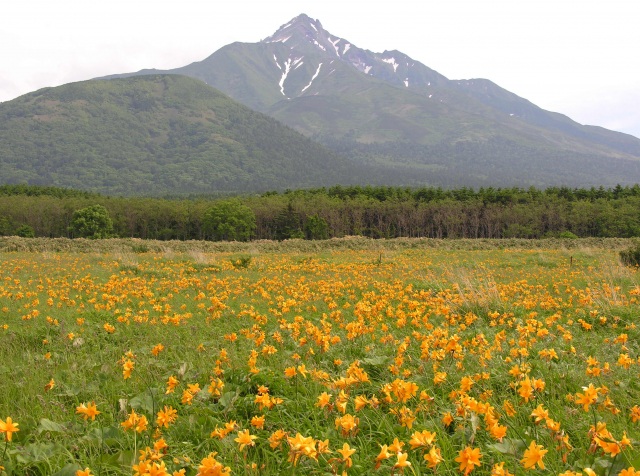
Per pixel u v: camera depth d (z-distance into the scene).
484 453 3.25
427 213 80.44
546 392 4.54
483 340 6.26
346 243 39.75
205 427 4.00
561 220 73.00
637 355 6.25
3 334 7.88
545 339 7.03
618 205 73.31
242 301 12.12
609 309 9.09
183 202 91.19
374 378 5.34
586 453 3.19
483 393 4.27
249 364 4.95
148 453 3.15
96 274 18.09
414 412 3.94
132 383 5.21
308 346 6.45
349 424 3.17
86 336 7.94
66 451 3.49
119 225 76.31
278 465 3.24
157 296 13.02
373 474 3.12
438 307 9.80
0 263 20.97
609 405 3.88
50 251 31.64
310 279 17.12
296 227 76.94
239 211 76.00
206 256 25.66
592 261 23.34
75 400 4.73
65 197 88.06
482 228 80.75
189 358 6.27
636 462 2.82
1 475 3.24
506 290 12.41
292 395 4.66
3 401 4.81
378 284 14.34
